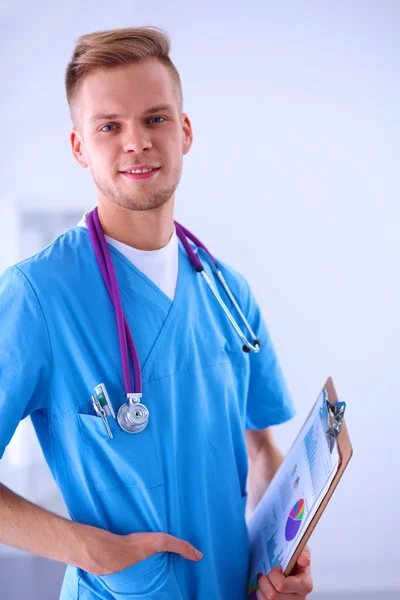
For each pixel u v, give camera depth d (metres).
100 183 0.97
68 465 0.98
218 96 2.42
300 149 2.45
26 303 0.93
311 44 2.40
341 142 2.45
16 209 2.38
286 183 2.46
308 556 1.06
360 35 2.40
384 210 2.47
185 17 2.37
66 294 0.96
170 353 1.02
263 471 1.28
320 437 1.00
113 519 0.97
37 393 0.96
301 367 2.54
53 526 0.92
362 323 2.52
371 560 2.57
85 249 1.02
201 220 2.47
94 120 0.95
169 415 1.00
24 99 2.34
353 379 2.53
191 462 1.02
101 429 0.93
